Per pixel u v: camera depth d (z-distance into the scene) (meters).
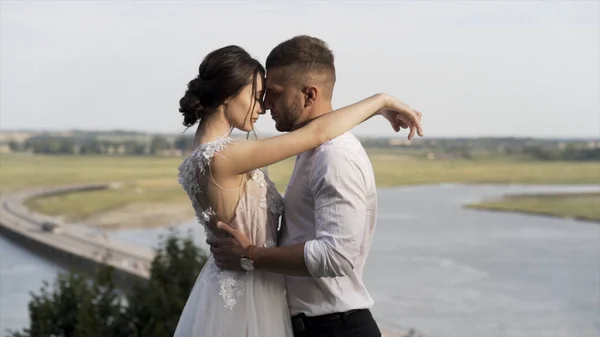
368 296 2.57
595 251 35.59
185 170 2.47
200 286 2.58
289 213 2.51
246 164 2.36
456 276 29.58
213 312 2.47
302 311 2.51
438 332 18.84
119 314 7.04
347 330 2.48
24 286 31.28
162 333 6.69
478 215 58.38
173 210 69.81
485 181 96.31
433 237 44.16
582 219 50.59
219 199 2.41
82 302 7.03
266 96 2.48
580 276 28.44
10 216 69.12
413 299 24.36
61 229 55.72
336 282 2.47
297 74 2.41
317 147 2.40
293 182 2.50
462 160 111.50
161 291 7.09
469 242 41.09
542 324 19.84
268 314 2.46
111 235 53.44
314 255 2.27
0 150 135.25
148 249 44.50
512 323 20.02
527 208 60.16
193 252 7.81
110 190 88.75
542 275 29.05
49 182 101.00
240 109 2.45
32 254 46.72
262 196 2.49
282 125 2.50
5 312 23.91
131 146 136.88
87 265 38.50
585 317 20.73
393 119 2.77
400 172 110.38
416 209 65.44
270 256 2.35
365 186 2.36
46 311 6.98
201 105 2.44
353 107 2.47
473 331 19.09
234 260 2.41
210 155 2.38
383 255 36.62
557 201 62.53
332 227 2.28
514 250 36.88
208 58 2.45
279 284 2.53
